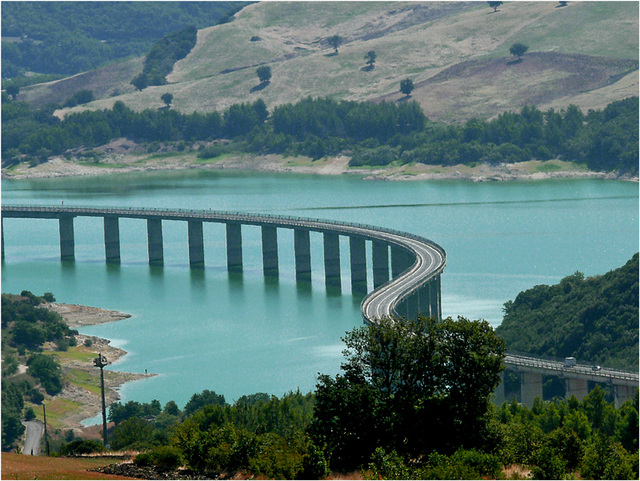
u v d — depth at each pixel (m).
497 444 161.50
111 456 170.88
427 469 139.50
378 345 165.75
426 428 159.50
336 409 158.62
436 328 166.75
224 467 152.12
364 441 157.00
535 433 166.00
